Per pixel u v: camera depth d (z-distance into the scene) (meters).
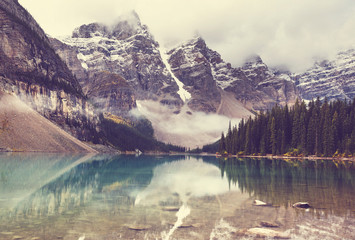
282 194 32.03
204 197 30.47
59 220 20.22
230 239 16.59
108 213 22.64
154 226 19.08
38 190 33.19
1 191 31.73
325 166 79.88
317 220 20.53
